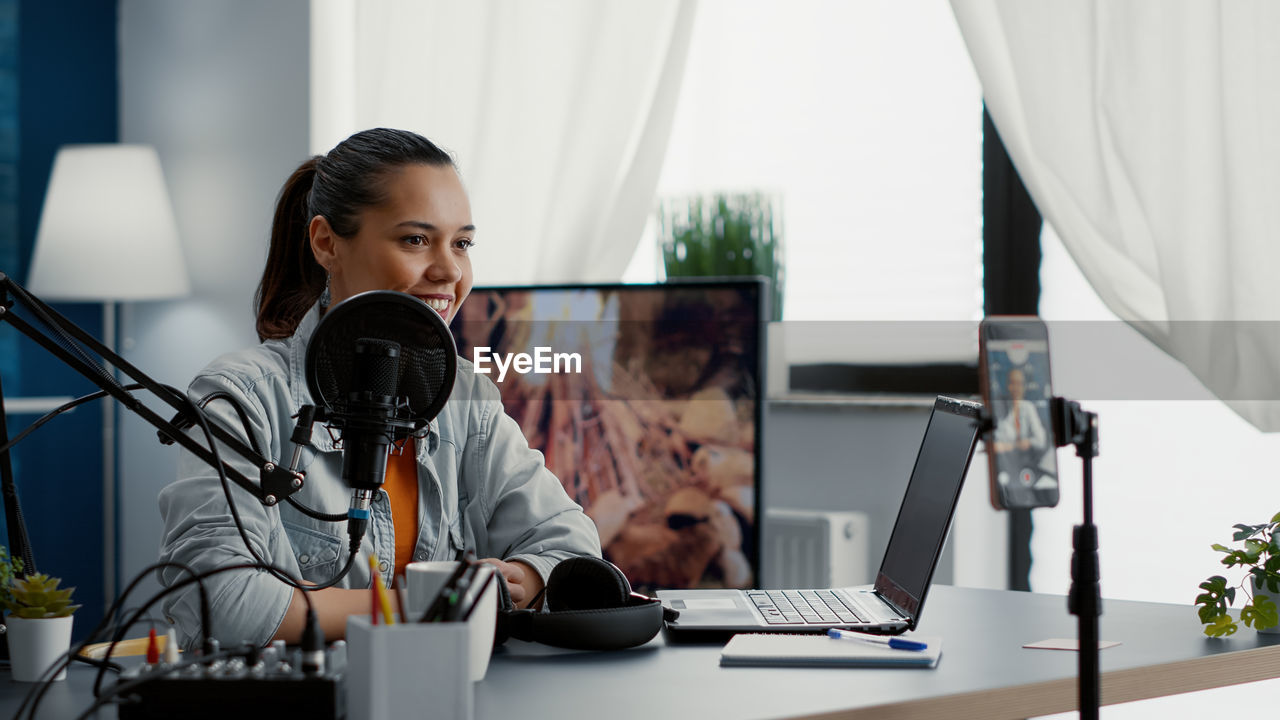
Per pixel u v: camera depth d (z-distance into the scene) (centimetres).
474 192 320
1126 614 152
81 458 397
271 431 146
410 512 155
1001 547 284
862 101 305
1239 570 251
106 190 356
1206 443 258
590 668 117
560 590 136
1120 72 241
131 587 107
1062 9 248
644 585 272
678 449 269
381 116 334
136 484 396
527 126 314
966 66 292
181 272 370
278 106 368
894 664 118
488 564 139
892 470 291
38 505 385
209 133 386
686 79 326
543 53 313
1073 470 273
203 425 112
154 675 94
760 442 260
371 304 113
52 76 394
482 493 164
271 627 125
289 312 161
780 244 293
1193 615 151
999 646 129
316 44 362
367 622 94
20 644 116
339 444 147
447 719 91
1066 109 248
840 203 308
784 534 291
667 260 298
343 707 95
